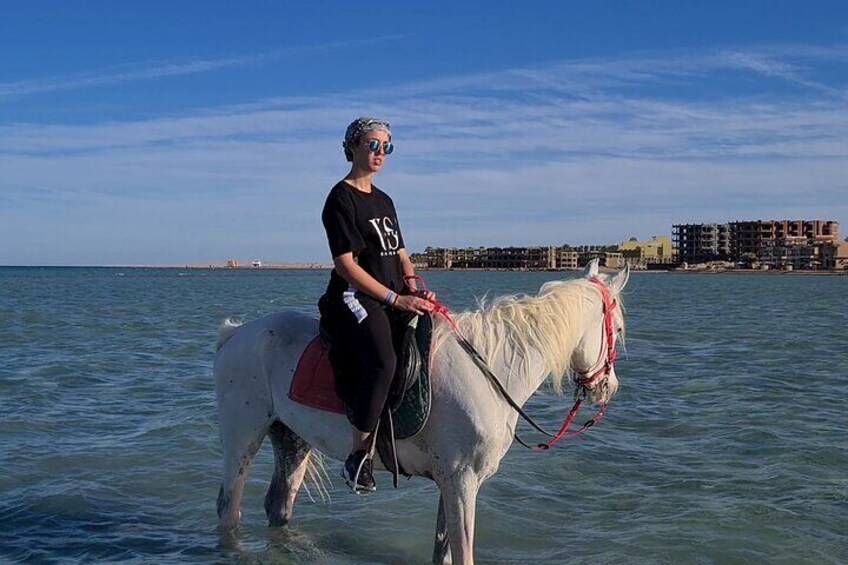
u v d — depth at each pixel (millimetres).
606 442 9922
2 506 7449
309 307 39719
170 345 20719
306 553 6355
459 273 185375
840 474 8383
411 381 5199
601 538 6645
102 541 6629
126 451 9289
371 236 5238
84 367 16125
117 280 117375
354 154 5277
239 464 6219
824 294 66000
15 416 10984
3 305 40219
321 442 5605
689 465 8828
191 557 6273
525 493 7840
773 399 12617
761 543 6492
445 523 5855
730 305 45250
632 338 23297
